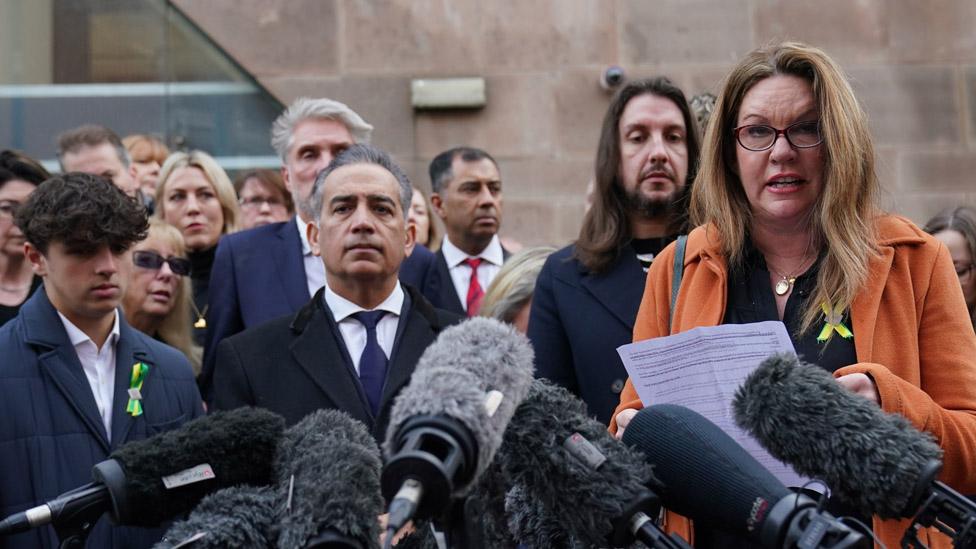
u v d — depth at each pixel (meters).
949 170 7.09
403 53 7.20
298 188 4.57
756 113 2.65
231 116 7.16
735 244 2.73
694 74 7.14
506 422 1.71
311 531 1.87
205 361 4.30
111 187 3.51
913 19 7.17
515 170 7.12
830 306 2.57
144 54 7.16
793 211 2.62
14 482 3.20
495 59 7.19
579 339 3.61
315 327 3.64
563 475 1.90
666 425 2.07
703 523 2.05
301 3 7.21
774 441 1.97
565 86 7.16
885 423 1.93
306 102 4.77
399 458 1.52
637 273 3.68
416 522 2.07
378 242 3.68
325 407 3.50
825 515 1.80
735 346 2.37
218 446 2.11
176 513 2.12
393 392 3.53
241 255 4.42
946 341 2.55
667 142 3.89
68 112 7.09
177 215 5.29
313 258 4.40
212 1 7.20
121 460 2.08
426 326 3.74
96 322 3.47
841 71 2.68
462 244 5.19
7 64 7.08
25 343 3.36
